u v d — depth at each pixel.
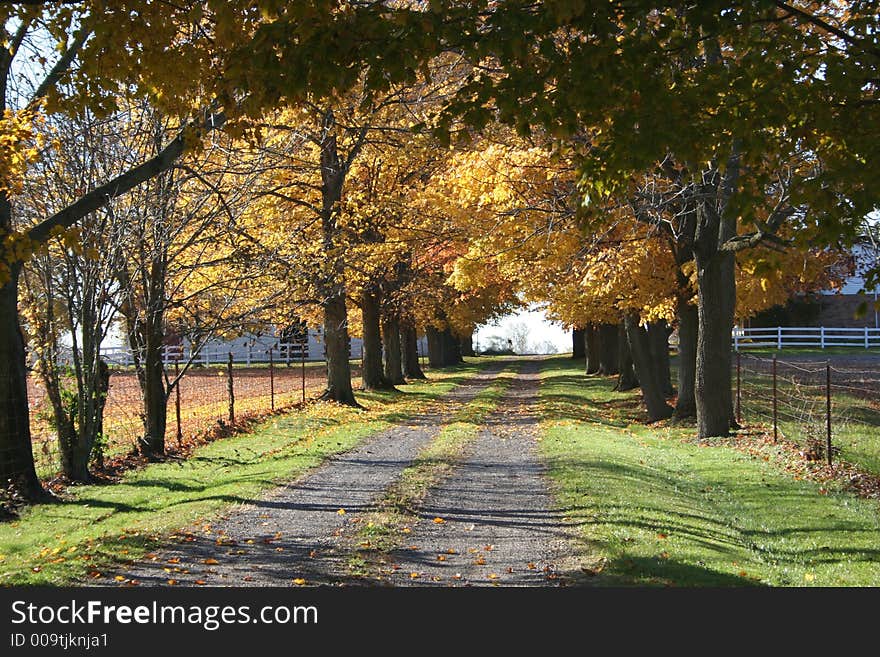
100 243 13.24
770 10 6.71
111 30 7.18
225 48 7.18
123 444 16.89
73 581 7.39
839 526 9.64
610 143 7.10
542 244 17.45
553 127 6.70
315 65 6.12
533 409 25.78
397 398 31.69
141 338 16.36
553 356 76.12
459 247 28.36
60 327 14.54
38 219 12.84
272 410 23.78
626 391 33.00
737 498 11.65
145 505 11.37
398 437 18.98
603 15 6.12
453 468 13.85
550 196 16.98
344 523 9.66
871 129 6.61
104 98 7.71
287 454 15.67
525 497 11.16
